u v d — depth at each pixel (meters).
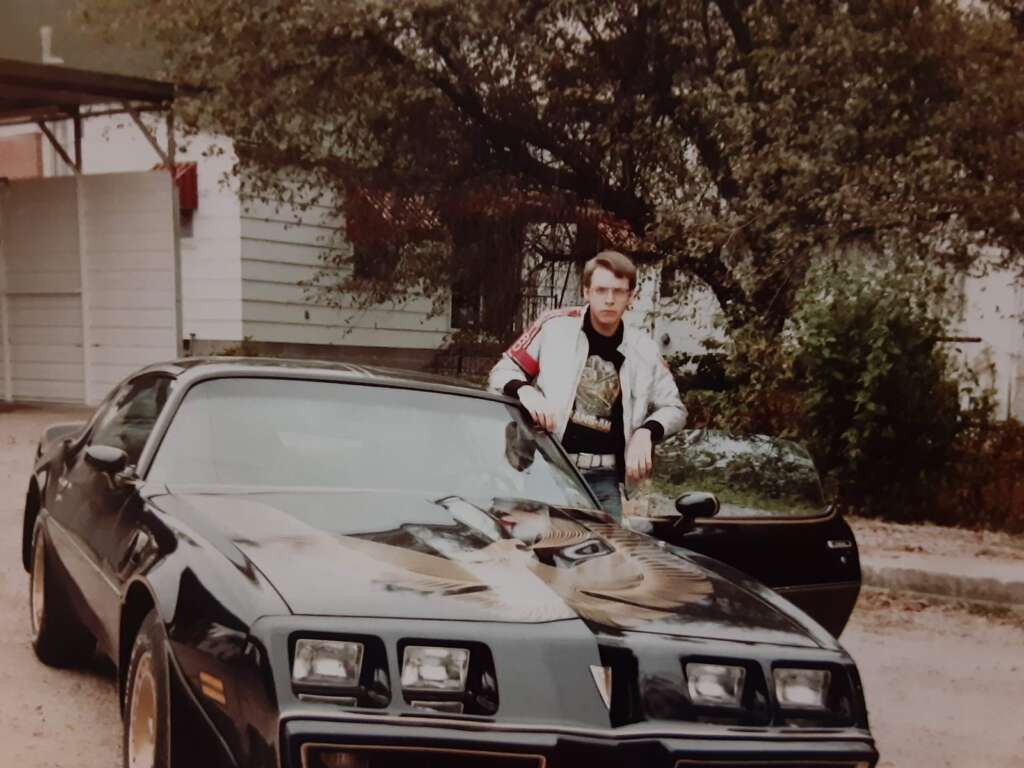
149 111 16.45
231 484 4.00
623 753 2.82
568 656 2.94
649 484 5.66
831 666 3.25
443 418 4.57
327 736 2.66
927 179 10.03
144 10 12.15
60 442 5.65
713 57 12.86
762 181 10.93
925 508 10.96
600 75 13.05
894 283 10.80
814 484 5.91
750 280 11.04
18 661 5.30
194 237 17.95
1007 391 15.36
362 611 2.91
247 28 11.62
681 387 13.27
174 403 4.30
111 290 17.61
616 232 14.23
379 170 13.70
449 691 2.81
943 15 10.55
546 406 4.71
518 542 3.65
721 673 3.11
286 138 12.95
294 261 18.38
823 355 10.80
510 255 14.74
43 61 14.46
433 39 12.05
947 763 4.87
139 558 3.56
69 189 17.84
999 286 15.38
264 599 2.92
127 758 3.42
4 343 18.70
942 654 6.83
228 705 2.82
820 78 10.76
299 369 4.62
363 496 3.94
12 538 8.17
